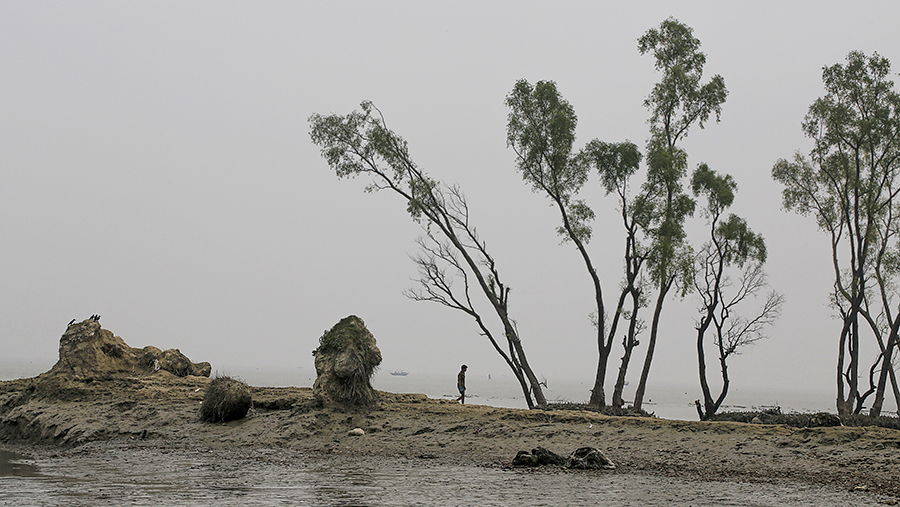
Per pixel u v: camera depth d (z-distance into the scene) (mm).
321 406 23578
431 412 23531
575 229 37000
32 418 25719
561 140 36500
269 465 17734
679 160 36562
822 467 16188
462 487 14359
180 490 13914
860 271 36656
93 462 18453
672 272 36000
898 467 15664
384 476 15891
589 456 17125
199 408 25141
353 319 25953
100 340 30172
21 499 12836
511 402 85312
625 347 36094
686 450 18609
